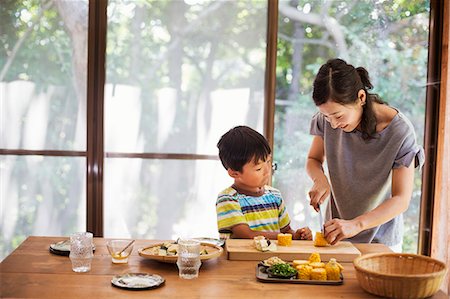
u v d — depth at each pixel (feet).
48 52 11.28
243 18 11.48
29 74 11.29
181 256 6.31
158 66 11.45
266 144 7.66
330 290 6.03
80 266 6.49
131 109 11.47
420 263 6.25
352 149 8.21
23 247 7.47
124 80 11.42
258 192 8.03
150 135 11.56
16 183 11.48
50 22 11.23
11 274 6.39
